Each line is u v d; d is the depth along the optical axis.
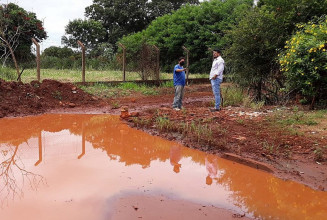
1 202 3.48
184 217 3.24
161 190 3.93
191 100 12.34
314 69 7.76
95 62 23.77
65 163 4.86
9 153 5.32
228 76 11.24
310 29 8.24
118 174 4.44
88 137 6.52
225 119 7.53
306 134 5.98
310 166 4.67
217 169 4.75
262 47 9.46
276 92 10.12
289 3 9.83
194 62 26.64
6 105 8.73
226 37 10.99
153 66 15.78
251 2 25.67
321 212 3.39
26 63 22.00
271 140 5.81
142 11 42.53
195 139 6.16
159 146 5.95
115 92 12.40
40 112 9.01
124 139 6.41
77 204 3.46
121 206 3.45
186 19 26.80
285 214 3.34
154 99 12.01
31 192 3.75
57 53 29.25
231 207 3.50
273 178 4.35
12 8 21.73
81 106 10.12
